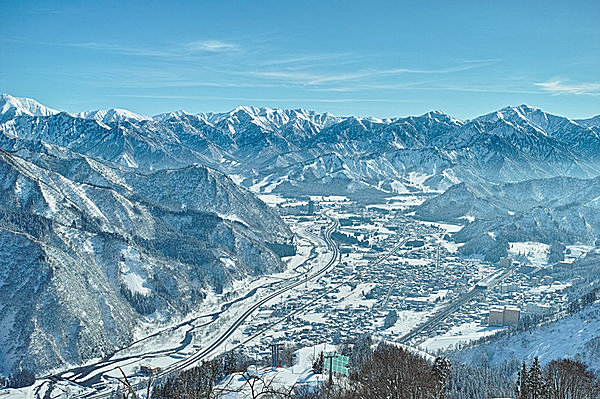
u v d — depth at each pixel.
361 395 98.69
